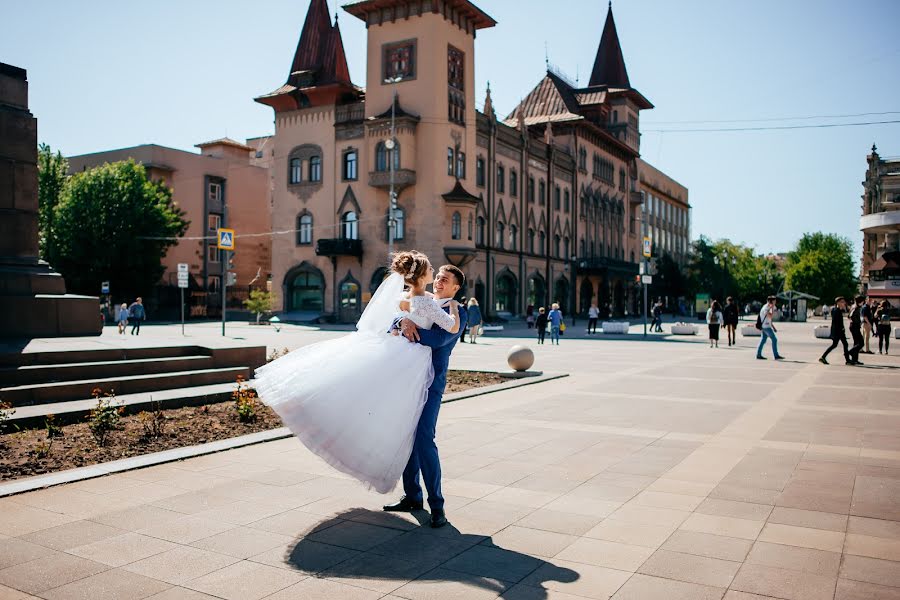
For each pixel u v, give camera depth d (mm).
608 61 73312
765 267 94750
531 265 54500
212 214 61812
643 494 5633
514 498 5531
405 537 4648
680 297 84562
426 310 4984
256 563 4168
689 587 3816
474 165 46344
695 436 8023
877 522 4906
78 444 7262
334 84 46312
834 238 101625
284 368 5129
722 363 17953
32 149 13086
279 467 6453
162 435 7770
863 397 11352
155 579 3916
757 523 4898
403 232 44375
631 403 10617
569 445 7516
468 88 45906
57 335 12688
